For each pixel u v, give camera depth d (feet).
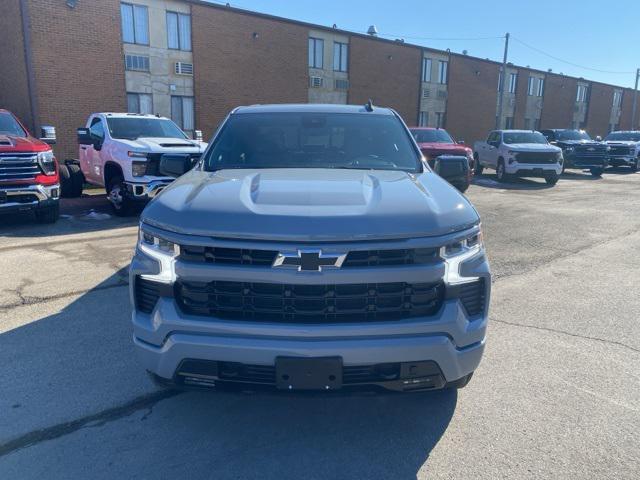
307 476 8.54
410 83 107.96
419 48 107.76
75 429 9.77
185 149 31.32
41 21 60.95
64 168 39.47
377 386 8.34
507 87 132.36
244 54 80.48
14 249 23.27
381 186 9.70
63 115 63.87
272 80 84.58
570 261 22.54
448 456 9.10
